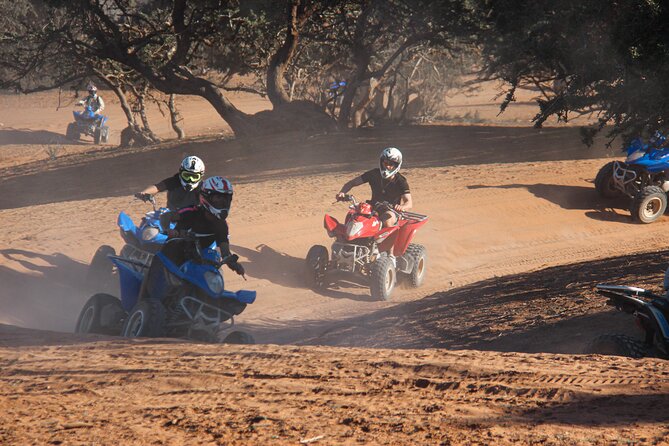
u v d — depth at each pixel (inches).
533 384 506.6
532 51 2298.2
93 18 4227.4
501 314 1032.2
